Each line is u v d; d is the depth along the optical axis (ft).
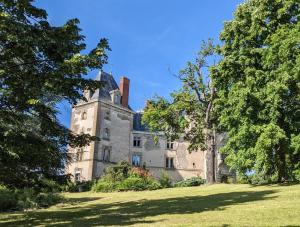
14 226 54.80
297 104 95.50
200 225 43.32
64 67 48.70
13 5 47.83
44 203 89.92
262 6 104.83
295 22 103.09
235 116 99.14
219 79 108.99
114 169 145.07
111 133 201.05
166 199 81.87
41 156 57.82
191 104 147.33
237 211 54.03
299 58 90.17
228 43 110.01
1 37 45.91
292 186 88.48
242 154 99.91
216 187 111.45
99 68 50.78
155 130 155.53
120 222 50.29
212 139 139.74
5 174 57.57
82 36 51.67
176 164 217.77
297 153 95.61
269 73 98.63
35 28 49.19
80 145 62.54
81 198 104.99
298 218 45.52
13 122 53.21
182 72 146.82
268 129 90.74
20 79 50.03
